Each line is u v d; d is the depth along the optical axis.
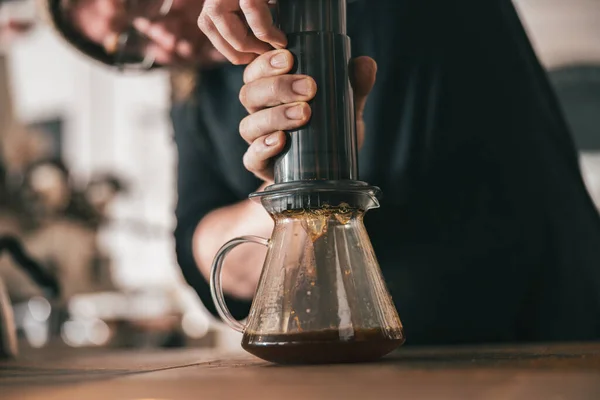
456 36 1.30
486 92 1.31
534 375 0.52
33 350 1.56
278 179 0.72
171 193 4.43
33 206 3.25
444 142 1.30
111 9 1.30
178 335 2.96
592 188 2.64
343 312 0.68
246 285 1.41
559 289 1.34
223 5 0.72
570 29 2.68
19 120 4.51
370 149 1.34
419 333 1.34
